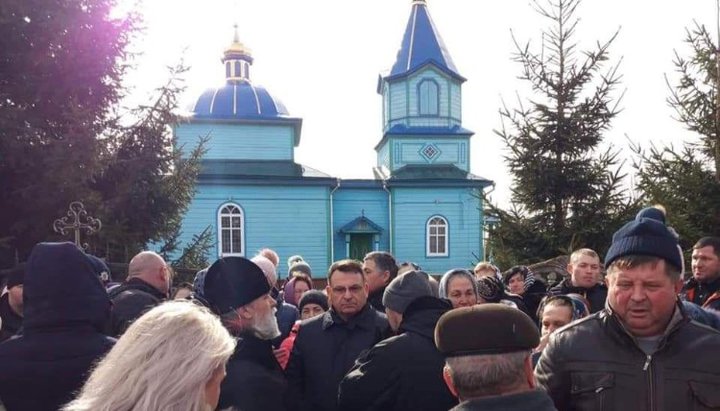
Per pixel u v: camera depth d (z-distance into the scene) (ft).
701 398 6.22
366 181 84.74
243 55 91.09
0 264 27.55
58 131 30.27
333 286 11.74
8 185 28.81
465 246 84.74
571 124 25.94
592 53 26.45
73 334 6.93
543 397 5.20
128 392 4.21
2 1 26.68
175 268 37.91
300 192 80.94
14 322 12.94
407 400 8.64
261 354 7.75
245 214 79.46
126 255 34.24
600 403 6.58
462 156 89.86
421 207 84.69
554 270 24.84
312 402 11.26
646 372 6.46
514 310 5.41
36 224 28.25
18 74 29.25
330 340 11.57
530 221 27.58
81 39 29.89
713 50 25.64
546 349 7.39
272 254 21.66
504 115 27.27
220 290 7.93
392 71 92.43
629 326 6.63
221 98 86.58
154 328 4.55
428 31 93.09
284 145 86.63
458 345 5.24
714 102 25.43
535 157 26.43
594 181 26.05
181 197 39.06
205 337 4.64
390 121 92.68
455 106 91.81
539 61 26.99
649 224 6.68
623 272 6.59
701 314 8.65
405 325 9.21
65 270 7.08
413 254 84.28
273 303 8.44
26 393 6.57
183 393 4.30
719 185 23.93
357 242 85.81
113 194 33.86
